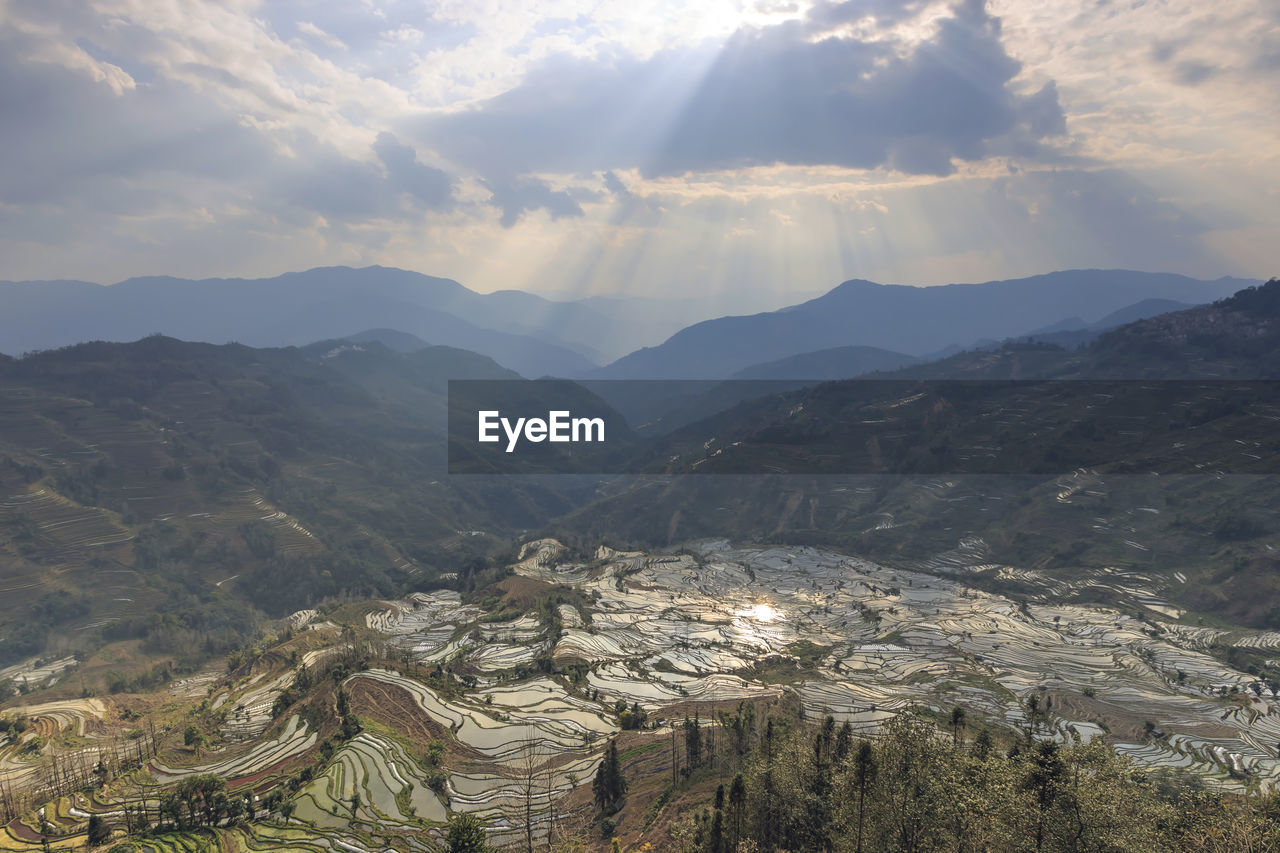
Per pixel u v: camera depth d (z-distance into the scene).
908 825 51.12
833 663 142.88
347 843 76.31
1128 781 48.78
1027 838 44.88
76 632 182.38
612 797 81.00
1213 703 117.25
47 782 99.38
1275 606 145.50
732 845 58.66
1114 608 163.00
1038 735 98.94
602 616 176.38
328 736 101.81
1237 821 49.81
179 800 83.38
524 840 75.12
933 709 113.75
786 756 65.81
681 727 103.44
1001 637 152.62
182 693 149.75
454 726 106.12
